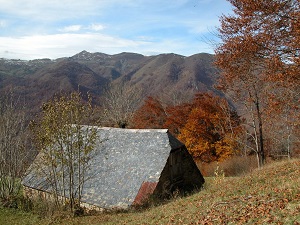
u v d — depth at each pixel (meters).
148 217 13.18
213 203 11.42
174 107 44.78
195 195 15.23
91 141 19.70
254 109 23.72
